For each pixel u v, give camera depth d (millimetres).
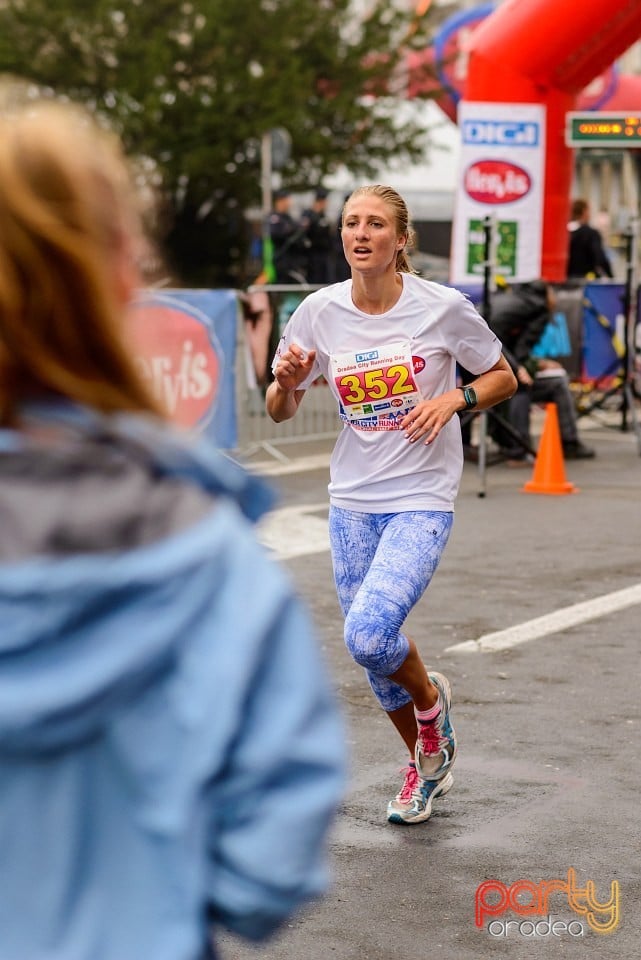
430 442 7129
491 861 6836
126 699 2117
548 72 24422
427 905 6352
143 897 2135
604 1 23438
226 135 40594
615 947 5938
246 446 19500
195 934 2139
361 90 43438
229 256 42594
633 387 22438
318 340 7395
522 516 15914
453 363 7469
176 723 2121
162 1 41438
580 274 29656
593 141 23625
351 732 8797
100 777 2143
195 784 2115
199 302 18078
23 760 2121
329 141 41844
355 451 7348
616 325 25109
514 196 24672
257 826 2164
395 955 5871
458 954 5875
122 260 2268
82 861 2145
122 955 2125
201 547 2139
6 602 2039
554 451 17484
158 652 2098
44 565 2066
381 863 6828
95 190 2203
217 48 41500
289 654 2199
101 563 2072
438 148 44688
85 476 2150
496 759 8234
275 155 35094
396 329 7246
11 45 42031
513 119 24562
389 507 7273
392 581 6973
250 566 2201
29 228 2135
